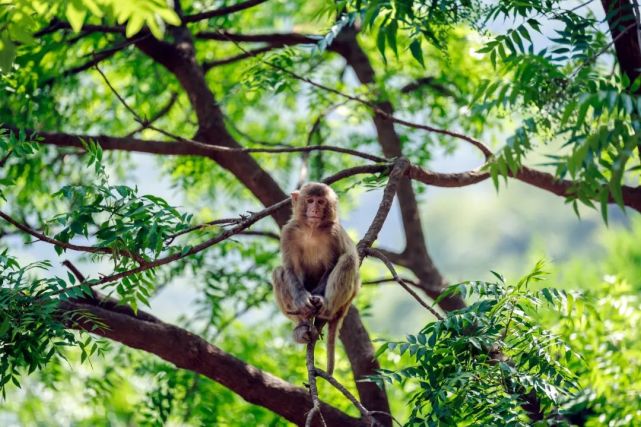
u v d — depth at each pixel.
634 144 6.74
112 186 9.75
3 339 9.20
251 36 17.64
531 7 10.90
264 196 15.70
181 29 17.02
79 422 20.00
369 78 18.55
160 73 18.94
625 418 12.52
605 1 11.32
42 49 15.12
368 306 16.36
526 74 8.85
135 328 12.05
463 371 9.00
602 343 13.28
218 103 15.23
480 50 10.29
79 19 5.74
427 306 9.73
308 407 12.58
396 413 18.69
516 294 9.30
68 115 18.78
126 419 20.52
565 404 12.90
